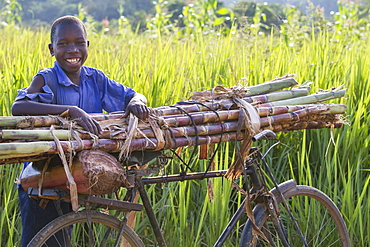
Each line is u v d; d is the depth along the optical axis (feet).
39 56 16.58
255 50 17.92
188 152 13.14
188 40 24.16
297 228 10.87
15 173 12.09
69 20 9.07
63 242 9.23
